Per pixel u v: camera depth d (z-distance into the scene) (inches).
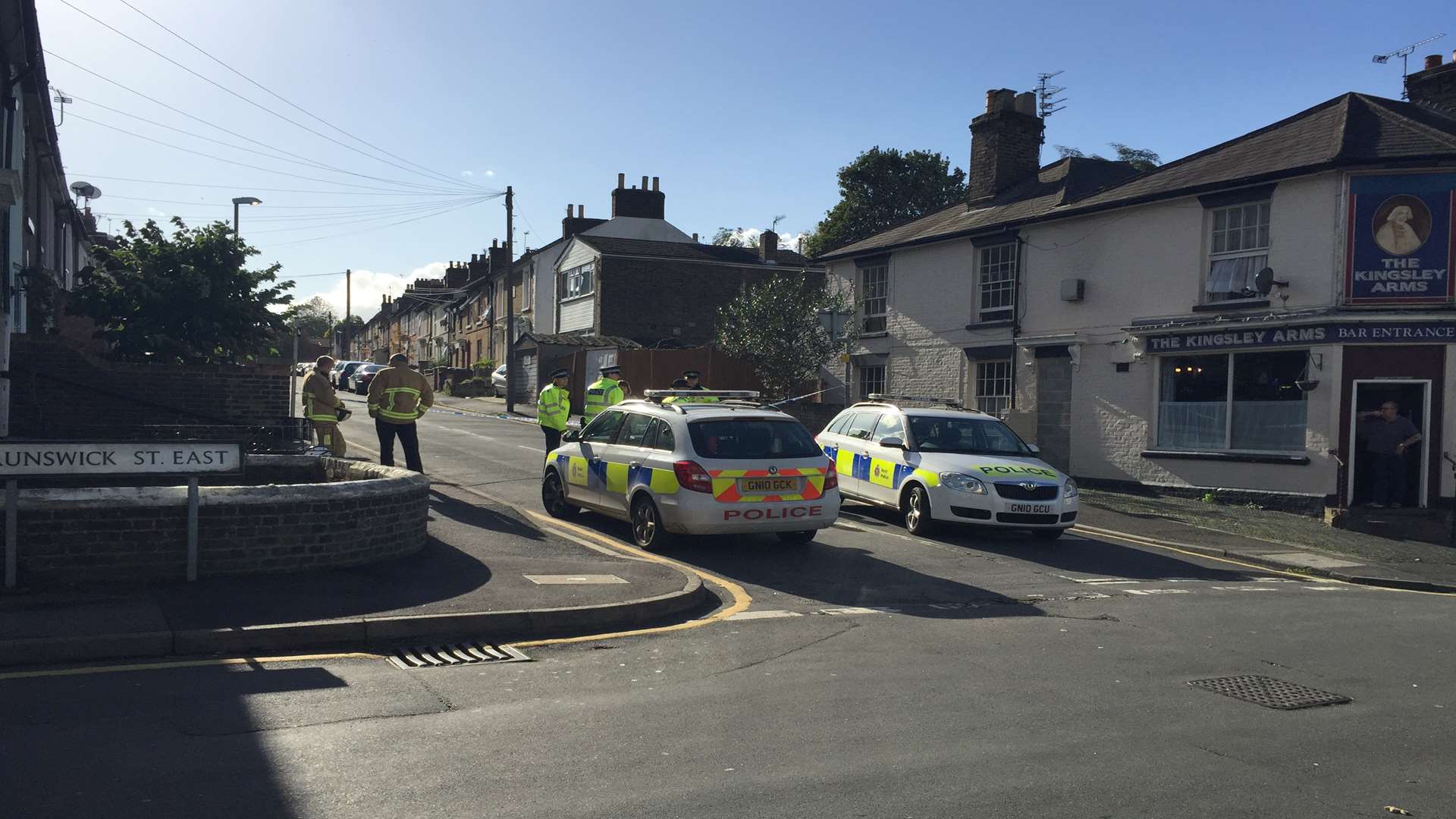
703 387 1125.1
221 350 698.2
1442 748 202.7
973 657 268.5
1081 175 829.8
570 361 1378.0
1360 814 166.9
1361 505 616.7
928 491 493.4
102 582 301.6
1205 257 689.6
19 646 234.5
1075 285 759.7
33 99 644.1
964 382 860.0
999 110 891.4
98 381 603.2
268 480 447.2
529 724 203.2
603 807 160.7
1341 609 361.7
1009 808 164.9
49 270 748.6
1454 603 394.9
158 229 691.4
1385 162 608.7
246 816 153.3
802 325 988.6
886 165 1947.6
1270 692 241.9
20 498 291.6
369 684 229.9
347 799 161.0
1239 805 169.3
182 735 188.5
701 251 1688.0
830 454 590.9
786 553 436.1
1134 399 731.4
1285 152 669.3
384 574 333.7
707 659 262.8
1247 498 663.8
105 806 154.6
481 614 286.2
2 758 173.5
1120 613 339.9
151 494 309.3
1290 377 651.5
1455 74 746.8
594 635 290.4
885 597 357.4
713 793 167.6
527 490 587.2
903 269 926.4
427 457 731.4
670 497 413.4
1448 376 602.2
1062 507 487.8
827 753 189.2
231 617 269.6
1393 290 613.3
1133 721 215.0
